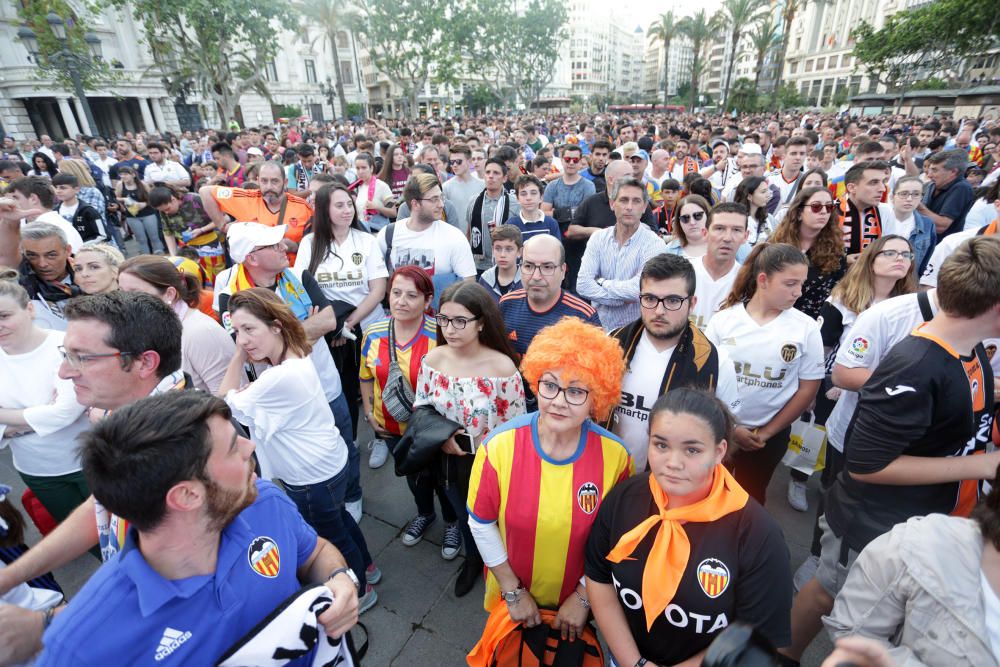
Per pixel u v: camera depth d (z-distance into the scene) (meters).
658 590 1.41
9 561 1.55
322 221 3.53
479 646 1.84
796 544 2.89
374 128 18.31
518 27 47.34
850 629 1.27
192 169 10.88
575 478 1.71
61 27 12.13
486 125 23.47
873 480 1.66
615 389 1.67
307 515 2.30
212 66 22.88
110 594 1.04
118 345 1.55
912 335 1.62
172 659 1.07
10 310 2.11
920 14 26.72
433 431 2.23
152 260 2.46
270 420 2.06
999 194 4.43
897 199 3.97
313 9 33.50
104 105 35.78
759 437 2.42
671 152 8.52
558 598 1.83
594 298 3.73
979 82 30.31
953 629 1.06
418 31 36.19
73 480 2.35
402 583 2.69
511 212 4.82
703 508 1.40
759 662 0.98
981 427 1.75
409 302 2.61
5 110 30.14
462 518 2.47
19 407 2.22
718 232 3.00
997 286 1.41
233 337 2.60
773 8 49.72
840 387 2.34
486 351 2.38
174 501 1.01
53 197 4.61
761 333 2.44
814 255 3.46
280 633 1.13
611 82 138.00
